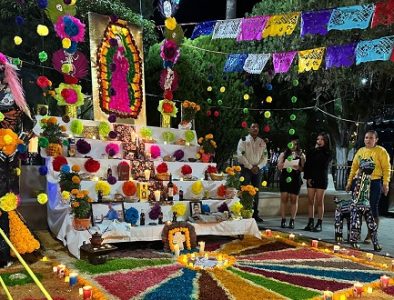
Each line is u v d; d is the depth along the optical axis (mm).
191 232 6332
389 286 4836
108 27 7766
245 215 7168
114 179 6543
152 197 6777
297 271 5281
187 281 4715
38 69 9211
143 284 4555
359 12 5516
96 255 5281
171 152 7824
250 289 4496
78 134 7016
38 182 7469
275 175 13953
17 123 5320
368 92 13883
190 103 8391
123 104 7793
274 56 6684
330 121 15445
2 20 8680
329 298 4137
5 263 5039
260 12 11383
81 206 5684
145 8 11469
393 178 11258
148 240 6129
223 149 11266
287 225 8781
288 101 14141
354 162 7293
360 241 7453
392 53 5379
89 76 9633
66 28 6090
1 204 4816
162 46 8266
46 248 5977
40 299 3980
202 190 7422
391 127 13266
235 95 11000
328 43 9711
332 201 11422
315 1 10039
